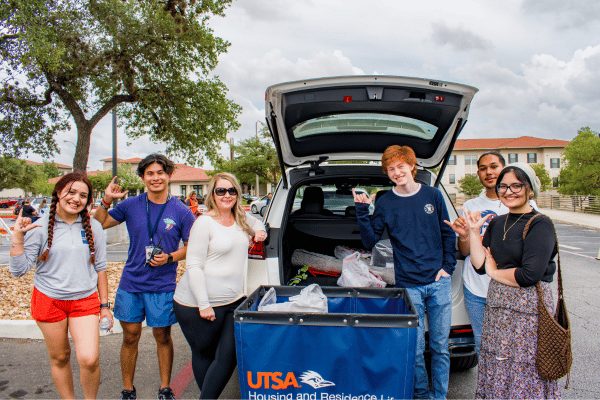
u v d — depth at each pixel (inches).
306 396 71.2
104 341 152.1
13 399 109.3
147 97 293.4
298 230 143.9
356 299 90.2
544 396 77.2
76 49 252.2
